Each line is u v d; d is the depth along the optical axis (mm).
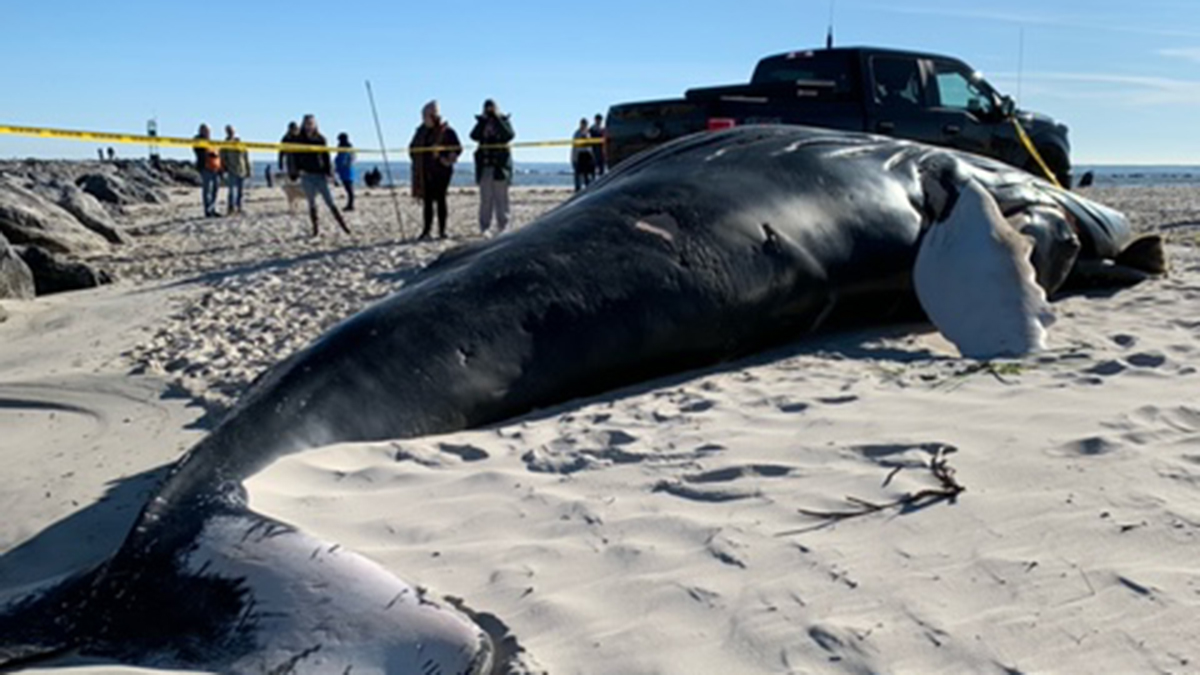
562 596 3404
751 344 6320
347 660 3092
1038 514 3576
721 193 6430
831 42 13555
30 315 10109
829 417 4742
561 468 4477
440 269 5969
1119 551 3303
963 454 4125
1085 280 8156
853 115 12477
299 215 23969
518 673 3002
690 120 11891
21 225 16844
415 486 4398
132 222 24000
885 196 6988
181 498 4051
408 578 3609
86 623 3494
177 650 3291
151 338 8500
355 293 10078
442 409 5145
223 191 48531
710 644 3061
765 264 6266
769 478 4125
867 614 3115
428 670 3010
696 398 5309
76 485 5062
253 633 3273
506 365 5371
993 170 7844
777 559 3475
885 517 3680
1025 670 2809
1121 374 5121
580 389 5637
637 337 5758
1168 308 7188
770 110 11922
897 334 6840
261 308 9609
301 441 4684
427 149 15188
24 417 6352
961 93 13578
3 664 3264
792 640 3023
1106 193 27859
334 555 3588
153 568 3664
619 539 3750
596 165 25812
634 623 3205
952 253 6613
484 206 15891
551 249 5840
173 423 6020
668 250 6000
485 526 3979
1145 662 2785
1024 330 5973
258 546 3668
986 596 3150
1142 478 3752
